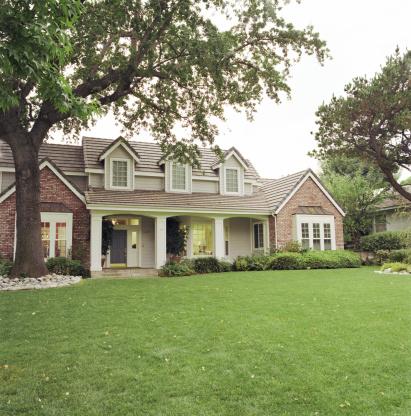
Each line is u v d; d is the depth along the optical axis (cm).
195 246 2239
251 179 2383
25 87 1259
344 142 2008
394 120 1795
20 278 1260
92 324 718
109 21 1293
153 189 2127
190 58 1343
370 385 440
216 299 966
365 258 2339
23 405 395
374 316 764
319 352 551
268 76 1470
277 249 2117
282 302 919
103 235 2012
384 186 2902
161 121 1752
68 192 1792
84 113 646
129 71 1382
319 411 382
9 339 627
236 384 446
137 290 1120
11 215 1662
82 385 446
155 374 477
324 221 2252
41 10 505
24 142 1295
